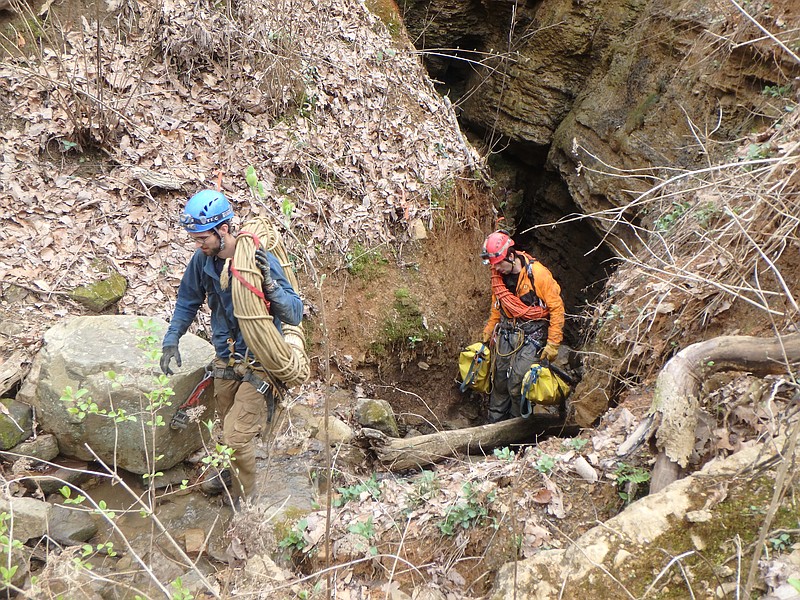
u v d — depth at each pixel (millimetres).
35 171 5520
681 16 7238
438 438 5445
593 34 8734
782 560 2949
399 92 7676
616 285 5906
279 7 7184
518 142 9391
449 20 9945
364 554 3836
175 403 4227
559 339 5910
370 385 6223
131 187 5715
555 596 3070
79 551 3779
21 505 3707
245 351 3896
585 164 7961
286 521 4109
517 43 9570
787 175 4488
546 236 9438
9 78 5762
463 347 7016
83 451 4277
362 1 8203
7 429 4148
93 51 6215
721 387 4113
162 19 6523
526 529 3764
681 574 3033
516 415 6250
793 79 5812
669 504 3262
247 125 6500
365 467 5176
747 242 4559
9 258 5051
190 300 3945
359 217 6582
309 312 6023
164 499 4297
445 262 7113
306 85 6914
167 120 6211
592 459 4121
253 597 3486
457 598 3623
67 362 4191
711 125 6535
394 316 6473
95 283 5133
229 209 3561
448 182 7371
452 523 3947
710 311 4637
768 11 6082
